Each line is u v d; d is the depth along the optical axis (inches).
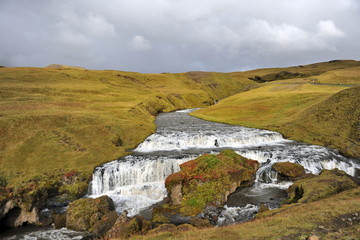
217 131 2301.9
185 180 1149.1
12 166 1263.5
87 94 3548.2
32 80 3922.2
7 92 2785.4
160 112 4136.3
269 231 631.2
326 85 4613.7
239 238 612.7
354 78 5369.1
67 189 1237.7
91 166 1413.6
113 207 1123.3
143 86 6614.2
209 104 6417.3
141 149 1862.7
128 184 1408.7
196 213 1020.5
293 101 3243.1
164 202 1197.1
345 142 1867.6
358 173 1542.8
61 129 1776.6
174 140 1953.7
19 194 1057.5
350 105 2263.8
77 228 971.9
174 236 717.9
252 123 2637.8
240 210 1051.3
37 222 1042.1
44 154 1453.0
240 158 1412.4
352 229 560.4
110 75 6225.4
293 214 759.7
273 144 1984.5
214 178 1168.2
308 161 1533.0
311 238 534.9
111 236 818.8
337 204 779.4
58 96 3090.6
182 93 6279.5
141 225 876.0
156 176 1471.5
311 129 2203.5
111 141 1825.8
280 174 1368.1
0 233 965.8
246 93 4904.0
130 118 2513.5
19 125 1667.1
